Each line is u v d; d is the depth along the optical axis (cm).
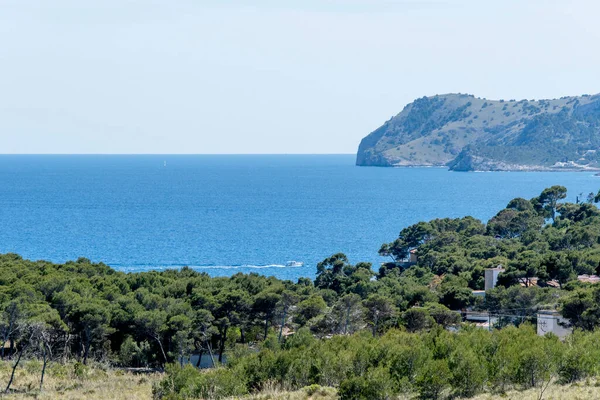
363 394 4312
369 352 5062
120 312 7850
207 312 7850
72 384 6112
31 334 6869
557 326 7906
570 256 11156
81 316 7556
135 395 5516
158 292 9225
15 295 8262
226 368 5684
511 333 5438
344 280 12862
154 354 7775
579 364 4591
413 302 9869
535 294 8981
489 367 4638
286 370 5194
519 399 4047
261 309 8525
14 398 5444
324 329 8481
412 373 4538
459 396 4397
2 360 6962
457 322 8669
